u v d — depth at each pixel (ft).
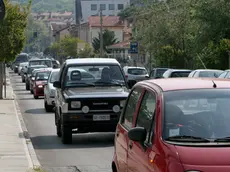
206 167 28.45
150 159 31.24
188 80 36.94
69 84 77.61
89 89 76.48
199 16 175.83
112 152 67.51
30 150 67.82
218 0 172.96
